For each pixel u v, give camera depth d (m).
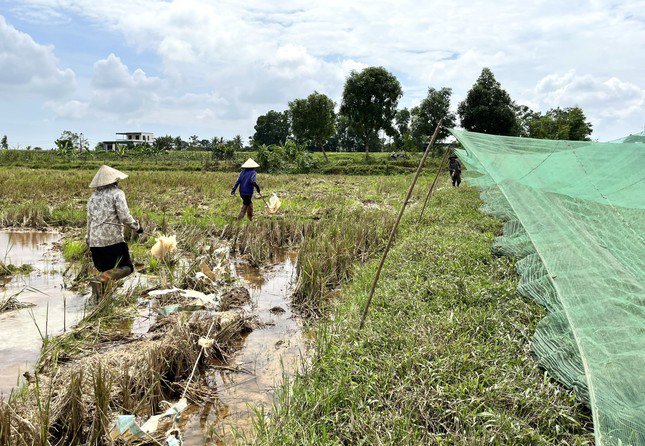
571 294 4.29
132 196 17.19
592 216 6.78
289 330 6.07
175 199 17.39
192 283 7.43
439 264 7.11
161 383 4.58
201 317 6.17
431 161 44.12
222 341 5.44
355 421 3.49
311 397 3.80
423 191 21.48
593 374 3.38
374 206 17.66
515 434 3.24
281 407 3.85
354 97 49.03
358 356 4.44
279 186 23.97
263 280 8.38
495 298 5.68
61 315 6.22
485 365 4.13
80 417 3.77
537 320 5.05
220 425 4.04
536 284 5.68
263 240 10.42
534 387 3.81
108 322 5.99
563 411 3.46
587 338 3.74
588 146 7.35
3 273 8.02
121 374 4.41
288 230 11.73
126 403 4.09
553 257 4.96
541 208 6.62
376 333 4.84
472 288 5.89
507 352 4.39
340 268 8.23
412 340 4.57
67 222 12.91
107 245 6.95
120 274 7.00
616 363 3.59
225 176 31.02
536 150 8.38
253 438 3.70
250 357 5.29
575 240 5.44
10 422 3.34
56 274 8.15
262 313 6.67
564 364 3.97
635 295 4.36
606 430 2.99
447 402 3.62
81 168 42.94
